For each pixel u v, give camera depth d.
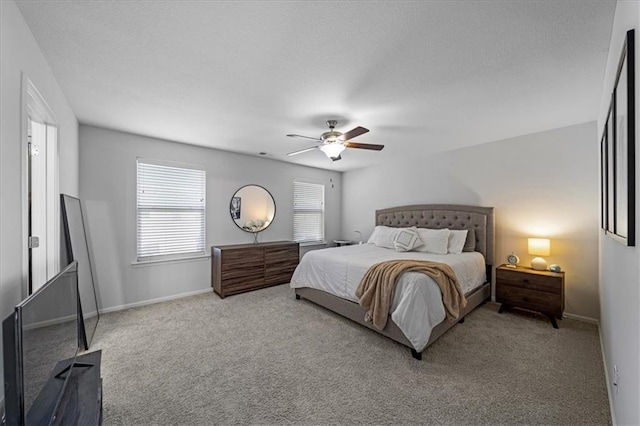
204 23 1.50
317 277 3.53
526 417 1.65
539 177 3.50
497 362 2.26
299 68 1.96
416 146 4.16
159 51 1.76
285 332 2.83
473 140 3.84
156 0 1.33
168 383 1.98
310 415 1.67
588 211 3.15
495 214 3.89
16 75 1.37
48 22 1.48
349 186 6.20
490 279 3.88
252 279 4.34
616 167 1.43
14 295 1.33
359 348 2.49
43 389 1.13
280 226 5.27
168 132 3.48
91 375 1.54
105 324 3.02
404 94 2.37
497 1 1.34
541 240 3.27
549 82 2.16
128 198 3.54
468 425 1.59
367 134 3.55
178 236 4.02
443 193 4.49
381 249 4.27
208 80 2.14
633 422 1.15
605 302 2.28
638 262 1.01
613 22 1.47
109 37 1.62
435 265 2.76
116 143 3.45
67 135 2.54
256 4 1.36
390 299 2.54
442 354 2.38
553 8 1.39
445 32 1.57
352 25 1.51
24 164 1.44
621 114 1.26
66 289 1.42
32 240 1.70
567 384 1.96
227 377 2.05
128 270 3.55
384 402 1.78
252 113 2.81
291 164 5.45
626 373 1.30
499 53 1.77
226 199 4.51
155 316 3.26
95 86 2.24
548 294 3.03
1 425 0.99
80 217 2.96
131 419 1.63
